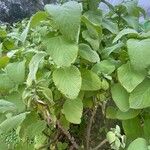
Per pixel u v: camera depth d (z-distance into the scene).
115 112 0.58
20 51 0.57
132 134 0.55
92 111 0.61
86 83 0.54
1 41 0.68
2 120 0.50
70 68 0.51
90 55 0.53
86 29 0.58
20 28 1.04
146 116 0.56
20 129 0.53
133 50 0.49
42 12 0.51
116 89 0.54
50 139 0.59
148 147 0.47
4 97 0.54
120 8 0.77
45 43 0.51
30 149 0.55
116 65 0.56
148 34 0.54
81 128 0.63
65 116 0.54
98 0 0.72
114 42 0.58
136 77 0.51
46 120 0.53
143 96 0.51
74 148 0.62
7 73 0.53
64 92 0.50
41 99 0.51
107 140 0.56
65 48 0.50
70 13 0.49
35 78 0.50
